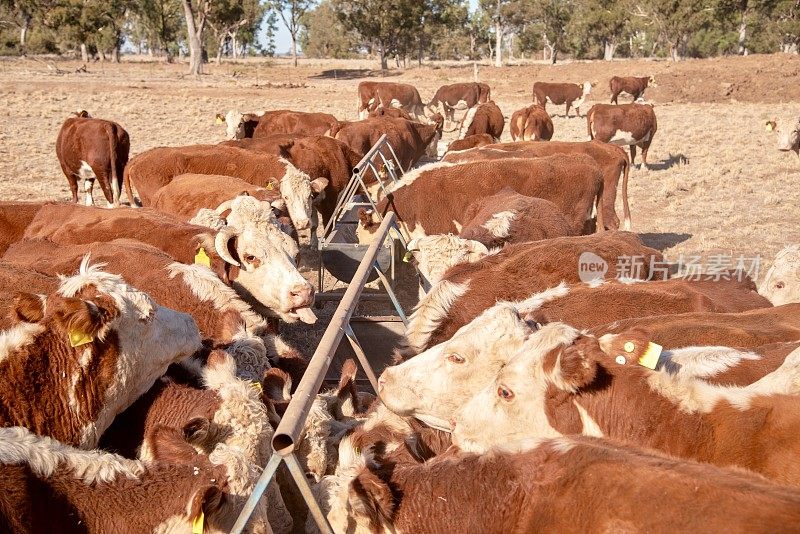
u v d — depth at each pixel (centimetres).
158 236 779
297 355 645
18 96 4012
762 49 8512
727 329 512
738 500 264
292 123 2150
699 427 363
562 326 398
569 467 310
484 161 1109
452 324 624
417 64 9719
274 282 725
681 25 7438
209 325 639
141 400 478
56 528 341
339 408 553
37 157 2272
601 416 380
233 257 730
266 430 455
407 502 349
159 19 9162
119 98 4231
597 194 1168
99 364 449
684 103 4838
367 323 755
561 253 667
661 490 280
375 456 391
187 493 355
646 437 371
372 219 1023
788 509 255
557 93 4359
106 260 679
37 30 8944
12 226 869
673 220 1561
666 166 2314
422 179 1107
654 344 380
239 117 2147
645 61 6594
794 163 2253
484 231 821
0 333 445
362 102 3894
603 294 596
